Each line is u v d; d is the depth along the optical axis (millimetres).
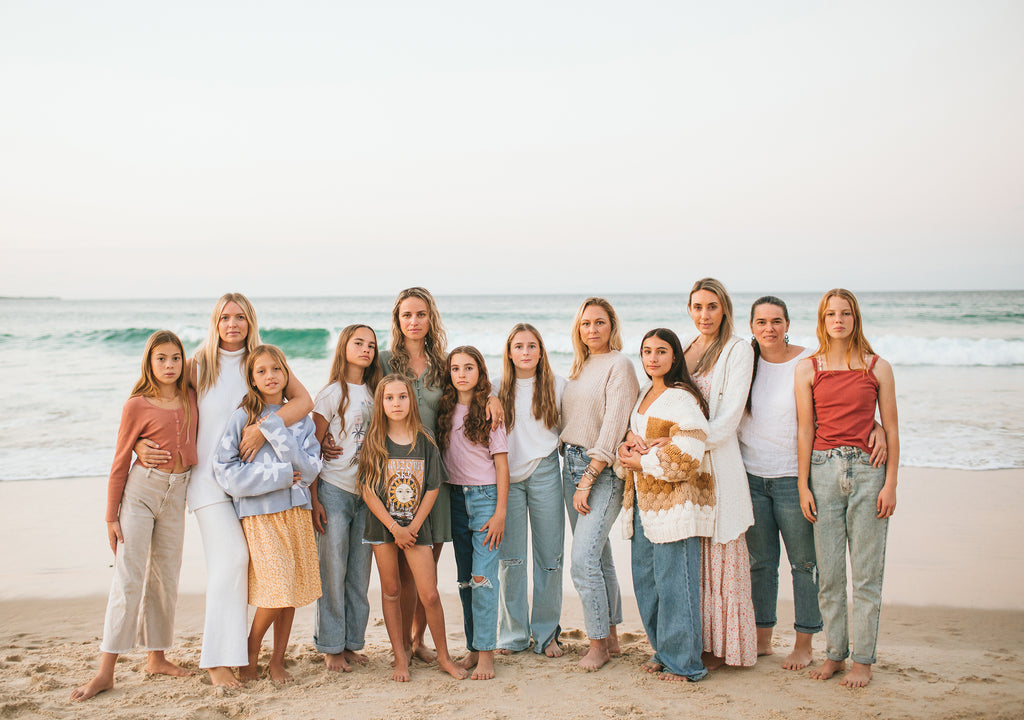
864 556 3467
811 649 3797
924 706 3207
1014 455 9086
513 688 3465
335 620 3734
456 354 3748
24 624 4531
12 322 35406
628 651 4047
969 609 4633
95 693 3367
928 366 17438
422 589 3611
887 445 3479
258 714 3146
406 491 3543
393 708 3215
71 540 6129
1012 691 3389
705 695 3359
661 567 3576
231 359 3693
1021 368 16859
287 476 3385
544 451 3912
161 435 3486
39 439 10547
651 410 3627
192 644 4215
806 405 3600
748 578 3660
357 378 3844
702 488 3537
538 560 3992
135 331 24594
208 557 3502
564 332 28984
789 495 3701
